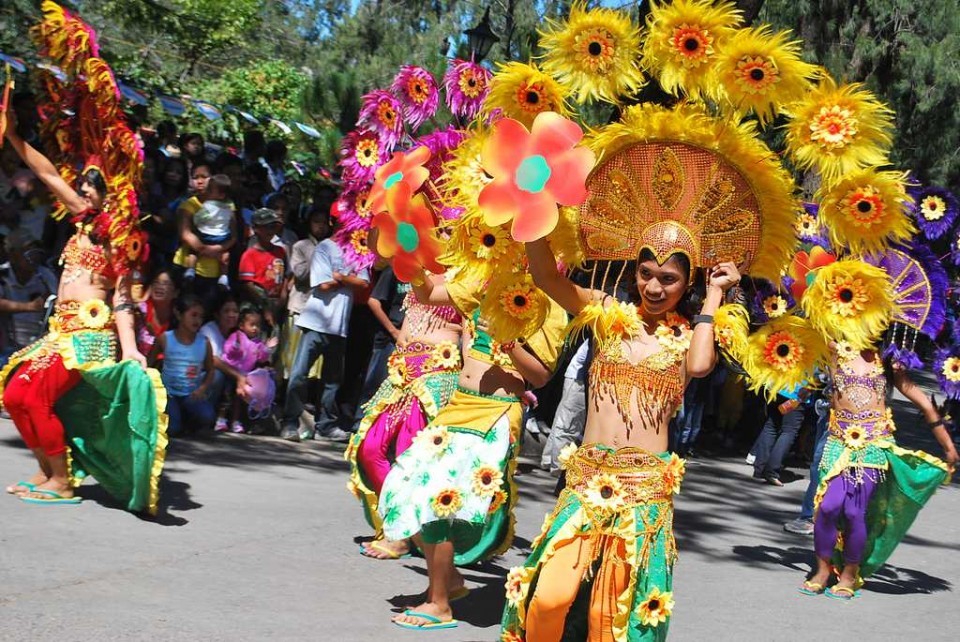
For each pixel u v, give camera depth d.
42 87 5.88
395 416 5.63
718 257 3.78
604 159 3.79
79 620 4.24
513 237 3.55
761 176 3.69
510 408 4.89
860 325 3.71
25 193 8.38
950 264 6.56
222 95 18.70
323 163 12.96
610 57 3.77
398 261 4.84
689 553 6.87
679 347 3.71
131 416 5.64
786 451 9.51
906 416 16.17
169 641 4.14
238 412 8.84
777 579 6.43
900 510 6.21
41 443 5.82
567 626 3.84
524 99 3.88
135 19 15.42
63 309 5.77
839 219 3.74
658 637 3.67
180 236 8.72
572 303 3.88
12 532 5.29
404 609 4.95
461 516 4.70
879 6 17.25
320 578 5.27
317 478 7.56
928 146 19.45
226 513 6.25
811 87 3.68
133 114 11.56
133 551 5.27
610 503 3.63
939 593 6.50
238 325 8.67
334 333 8.80
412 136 6.44
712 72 3.70
